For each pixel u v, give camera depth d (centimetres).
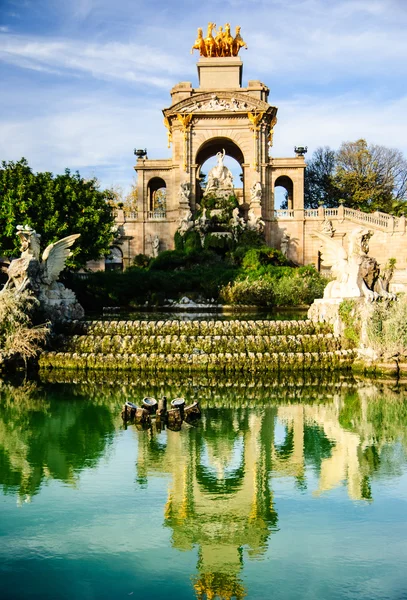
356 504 1184
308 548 1021
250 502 1198
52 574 942
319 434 1659
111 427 1722
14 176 4178
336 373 2483
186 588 908
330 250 2788
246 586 905
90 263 6359
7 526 1094
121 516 1138
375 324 2484
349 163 8644
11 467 1385
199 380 2366
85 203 4347
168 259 5728
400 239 6147
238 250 5597
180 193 6494
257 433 1662
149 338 2614
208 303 4519
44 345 2620
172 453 1488
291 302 4425
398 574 942
